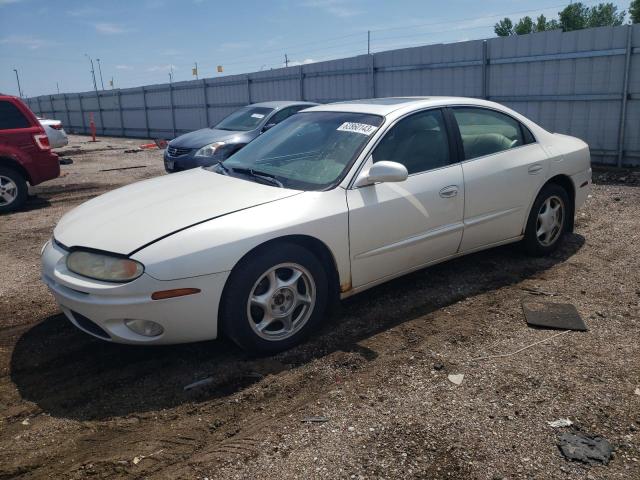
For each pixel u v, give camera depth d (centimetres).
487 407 296
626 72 974
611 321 394
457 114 459
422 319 408
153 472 257
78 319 349
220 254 326
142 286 314
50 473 259
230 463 260
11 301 475
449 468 251
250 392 321
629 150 1009
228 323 340
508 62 1139
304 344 375
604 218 671
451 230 435
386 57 1402
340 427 283
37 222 801
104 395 325
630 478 242
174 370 349
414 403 302
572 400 300
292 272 361
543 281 473
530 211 502
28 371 355
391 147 410
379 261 400
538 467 250
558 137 546
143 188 421
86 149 2044
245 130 1000
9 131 872
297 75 1739
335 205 371
